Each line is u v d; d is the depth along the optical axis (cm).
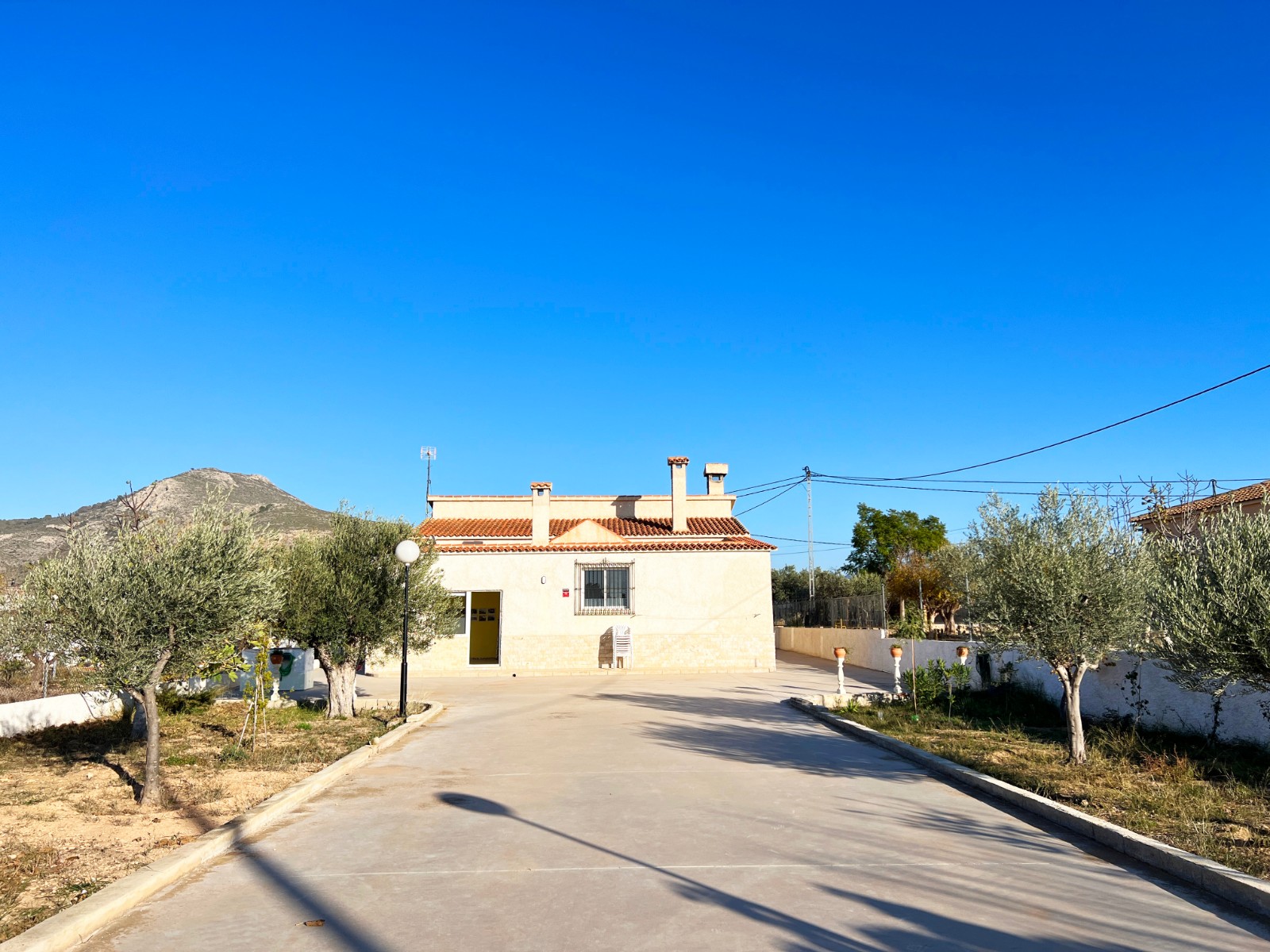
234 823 739
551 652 2847
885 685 2222
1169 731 1192
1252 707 1063
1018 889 581
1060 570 980
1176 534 1020
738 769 1056
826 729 1444
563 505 3453
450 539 3125
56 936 479
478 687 2336
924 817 797
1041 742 1199
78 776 1003
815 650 3612
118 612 816
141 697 879
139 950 482
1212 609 736
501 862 652
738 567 2884
